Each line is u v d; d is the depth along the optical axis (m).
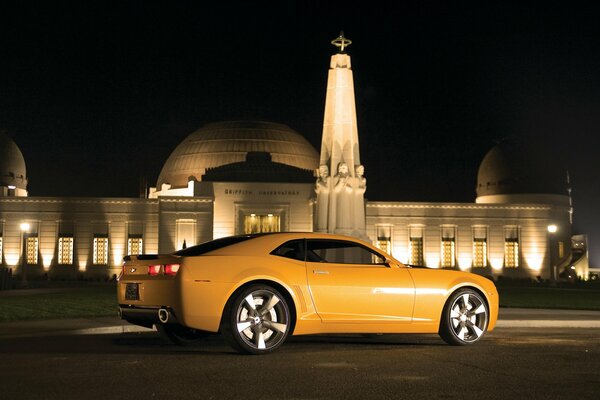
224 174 72.12
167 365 10.84
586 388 9.12
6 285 44.56
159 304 12.09
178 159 78.88
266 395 8.64
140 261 12.73
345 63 34.12
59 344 14.15
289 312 12.43
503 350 12.80
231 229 69.06
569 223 76.00
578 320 20.34
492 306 14.03
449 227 72.19
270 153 76.06
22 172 78.06
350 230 32.94
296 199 69.88
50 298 32.75
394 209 71.50
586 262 78.88
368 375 10.02
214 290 11.91
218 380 9.60
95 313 23.17
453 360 11.45
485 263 72.50
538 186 77.75
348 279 12.80
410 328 13.23
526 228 73.38
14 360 11.35
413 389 9.04
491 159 81.12
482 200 81.06
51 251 68.69
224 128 78.62
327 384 9.34
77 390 8.91
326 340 14.82
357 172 33.44
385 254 13.50
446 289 13.52
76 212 69.12
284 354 12.12
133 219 69.44
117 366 10.73
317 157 80.31
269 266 12.34
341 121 33.66
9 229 68.81
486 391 8.92
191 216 67.50
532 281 69.88
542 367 10.77
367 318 12.86
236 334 11.90
